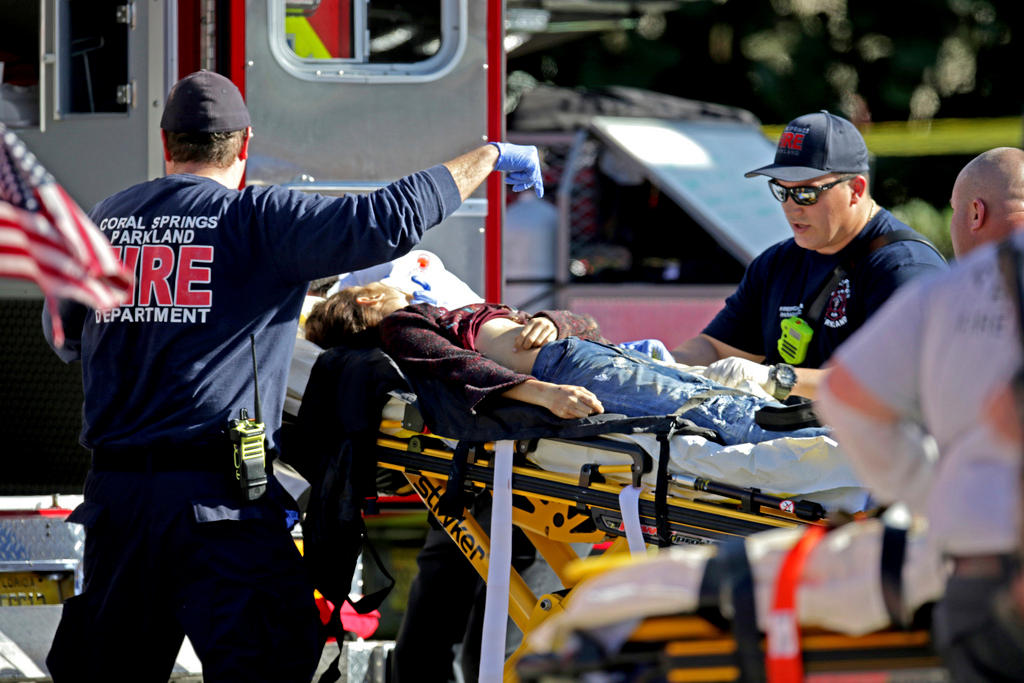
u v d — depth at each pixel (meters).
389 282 16.59
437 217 13.17
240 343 12.65
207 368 12.52
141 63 17.42
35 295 17.55
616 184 37.62
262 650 12.39
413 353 14.23
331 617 13.97
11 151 9.22
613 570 8.25
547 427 13.15
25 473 18.09
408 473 14.35
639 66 60.75
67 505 15.49
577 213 37.16
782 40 62.50
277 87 17.69
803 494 12.07
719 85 62.47
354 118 17.92
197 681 15.58
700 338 17.70
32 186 9.27
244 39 17.53
